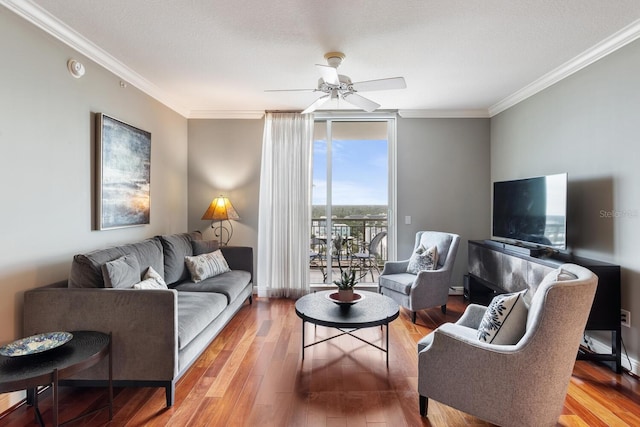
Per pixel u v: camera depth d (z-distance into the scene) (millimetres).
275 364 2678
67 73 2523
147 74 3324
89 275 2291
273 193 4609
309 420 1985
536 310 1651
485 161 4691
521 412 1679
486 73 3301
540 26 2412
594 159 2855
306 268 4586
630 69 2510
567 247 3170
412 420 1989
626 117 2547
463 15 2275
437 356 1915
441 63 3053
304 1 2127
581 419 2006
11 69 2080
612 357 2555
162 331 2123
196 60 3004
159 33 2529
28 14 2158
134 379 2121
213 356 2818
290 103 4328
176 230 4379
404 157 4711
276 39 2619
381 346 3021
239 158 4703
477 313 2354
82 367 1758
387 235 4871
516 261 3229
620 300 2562
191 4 2164
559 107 3285
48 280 2357
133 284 2506
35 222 2256
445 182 4711
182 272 3537
